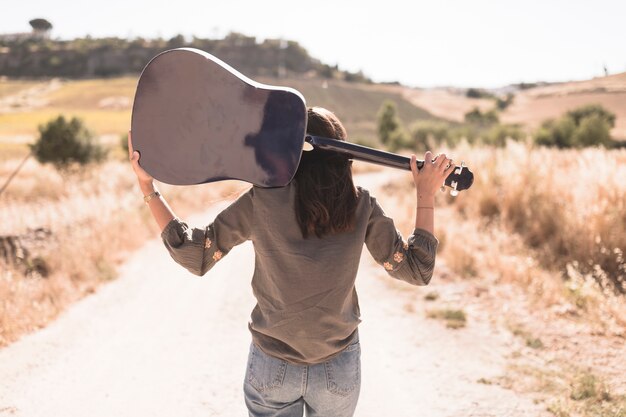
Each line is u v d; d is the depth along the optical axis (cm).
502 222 946
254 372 200
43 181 1641
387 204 1189
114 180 1634
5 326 546
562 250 791
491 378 435
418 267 195
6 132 7094
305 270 185
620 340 509
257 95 183
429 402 396
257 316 199
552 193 956
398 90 15612
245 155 185
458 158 1330
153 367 468
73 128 2347
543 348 498
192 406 395
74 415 382
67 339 541
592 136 1986
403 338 533
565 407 376
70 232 941
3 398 404
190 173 188
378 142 8575
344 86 15025
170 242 192
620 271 705
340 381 197
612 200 802
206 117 186
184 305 659
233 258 906
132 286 753
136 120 188
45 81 17888
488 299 641
